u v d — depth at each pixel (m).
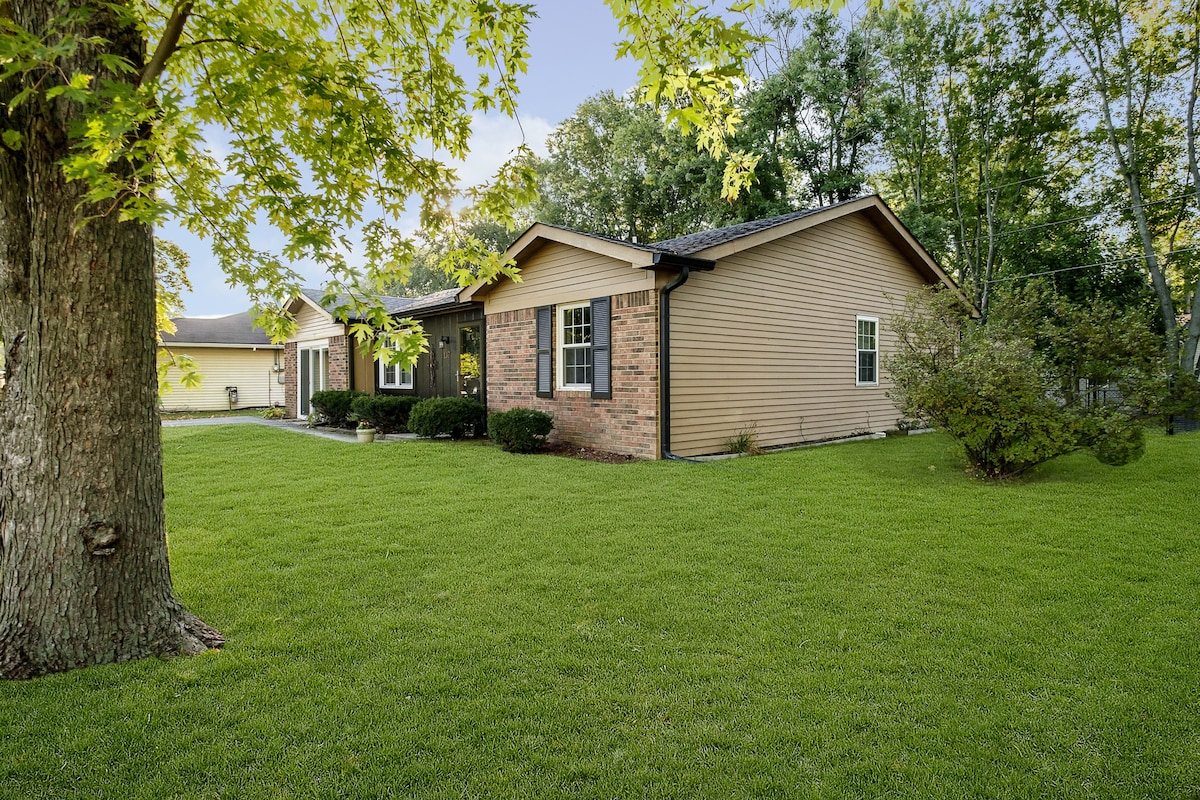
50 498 2.80
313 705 2.52
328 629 3.26
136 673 2.76
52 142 2.72
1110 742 2.26
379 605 3.60
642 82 3.73
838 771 2.11
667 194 24.14
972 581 3.89
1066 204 19.25
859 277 12.05
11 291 2.83
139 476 2.98
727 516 5.54
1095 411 6.70
